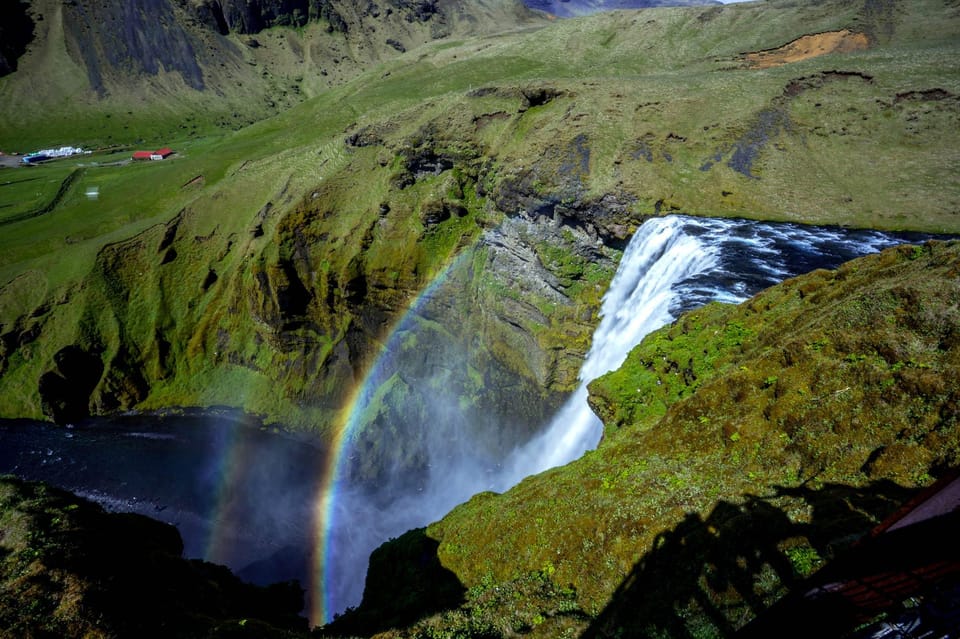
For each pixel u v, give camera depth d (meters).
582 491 16.80
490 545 17.98
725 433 14.86
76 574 15.36
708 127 57.25
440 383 69.44
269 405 79.88
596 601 13.26
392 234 73.44
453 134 74.06
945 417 10.69
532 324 57.56
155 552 18.83
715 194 50.38
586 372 51.56
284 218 78.06
